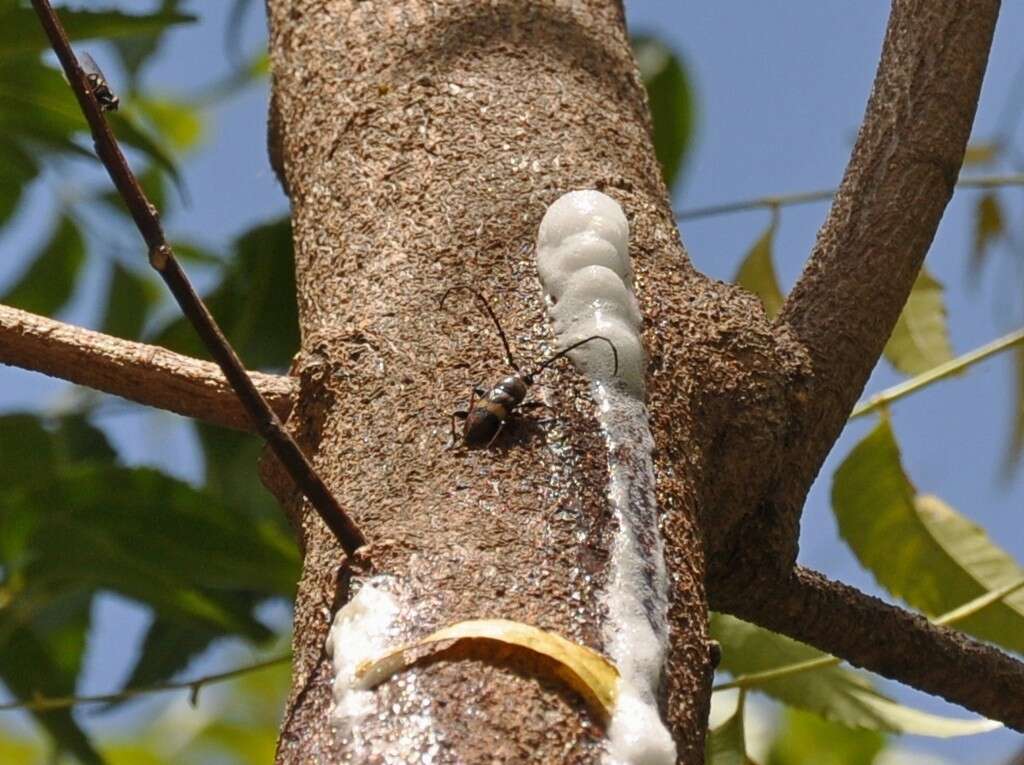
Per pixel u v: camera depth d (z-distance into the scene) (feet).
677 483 3.83
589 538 3.76
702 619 3.78
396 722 3.66
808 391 3.93
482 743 3.64
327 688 3.71
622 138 4.04
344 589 3.76
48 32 3.64
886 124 4.01
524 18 4.10
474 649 3.68
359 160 4.03
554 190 3.97
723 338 3.92
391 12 4.13
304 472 3.73
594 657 3.69
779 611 3.97
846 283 3.97
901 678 4.03
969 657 4.03
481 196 3.96
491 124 4.01
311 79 4.13
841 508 4.37
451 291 3.91
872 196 3.99
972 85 4.01
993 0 4.02
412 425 3.83
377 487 3.80
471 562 3.74
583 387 3.84
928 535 4.35
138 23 4.51
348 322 3.92
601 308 3.88
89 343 3.92
